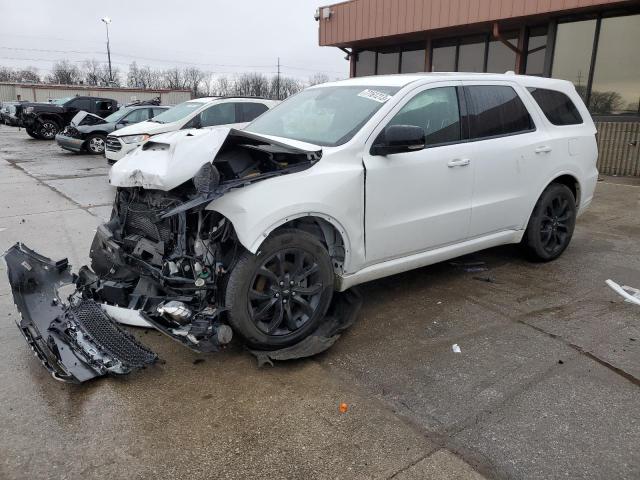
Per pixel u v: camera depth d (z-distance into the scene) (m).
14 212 7.62
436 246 4.31
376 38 15.27
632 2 10.33
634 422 2.83
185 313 3.21
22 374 3.22
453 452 2.59
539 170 4.93
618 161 11.40
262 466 2.48
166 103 46.44
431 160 4.05
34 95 42.78
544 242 5.30
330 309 4.12
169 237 3.39
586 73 11.77
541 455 2.57
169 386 3.13
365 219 3.73
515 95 4.85
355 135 3.74
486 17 12.37
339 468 2.47
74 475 2.41
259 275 3.32
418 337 3.80
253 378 3.23
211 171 3.14
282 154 3.55
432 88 4.21
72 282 3.82
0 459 2.49
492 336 3.81
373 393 3.09
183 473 2.44
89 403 2.94
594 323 4.03
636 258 5.63
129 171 3.47
